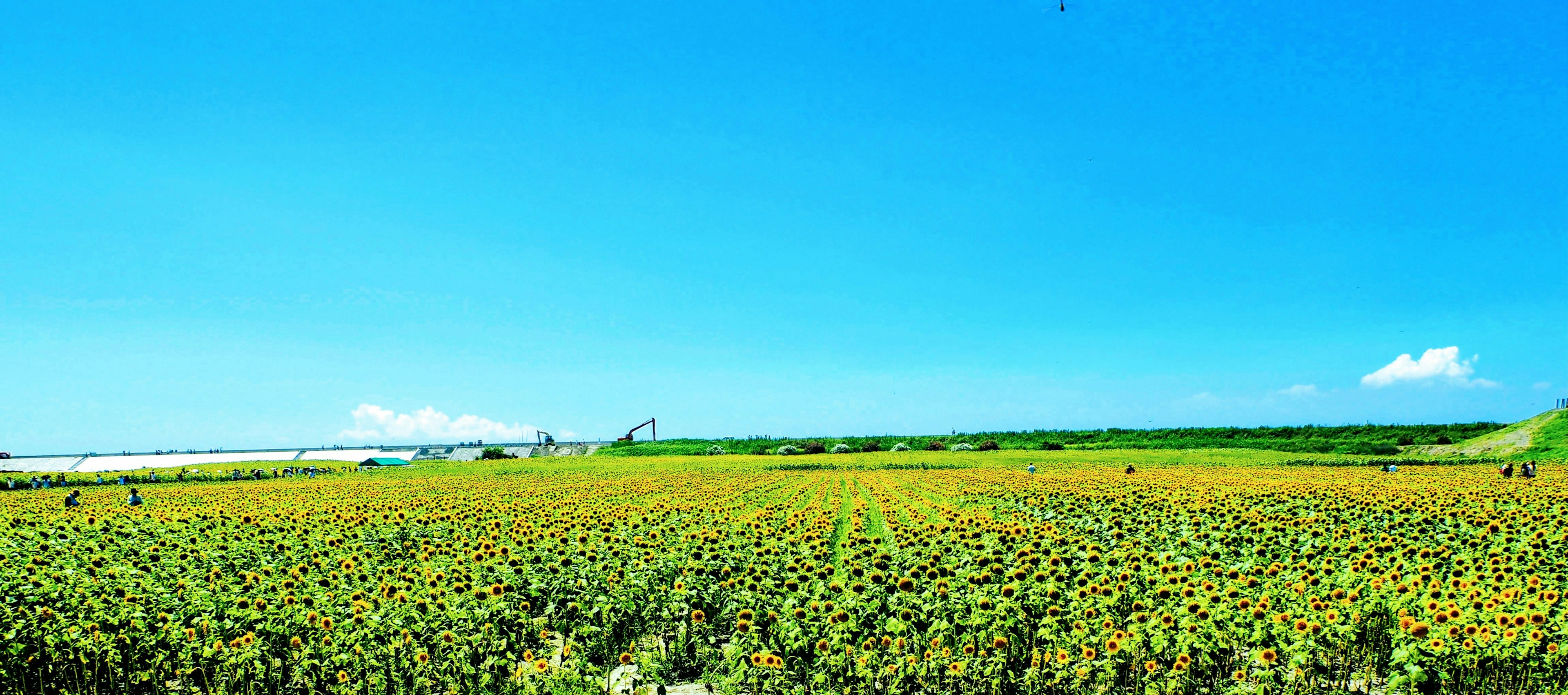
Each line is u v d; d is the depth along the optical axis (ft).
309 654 30.83
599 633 34.55
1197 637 28.48
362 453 502.38
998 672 29.12
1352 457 253.24
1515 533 54.54
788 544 55.67
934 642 30.63
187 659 30.35
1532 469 145.89
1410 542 49.90
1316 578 36.94
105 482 223.51
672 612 35.29
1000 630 31.19
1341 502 87.20
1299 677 28.96
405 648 30.81
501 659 30.17
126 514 94.58
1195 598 33.12
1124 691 29.35
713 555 48.75
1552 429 265.13
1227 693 28.09
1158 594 34.81
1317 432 364.99
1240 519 71.82
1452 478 143.13
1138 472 170.81
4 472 295.48
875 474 196.65
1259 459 248.93
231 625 31.91
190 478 244.22
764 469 238.07
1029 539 54.34
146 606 34.40
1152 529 68.90
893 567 42.47
